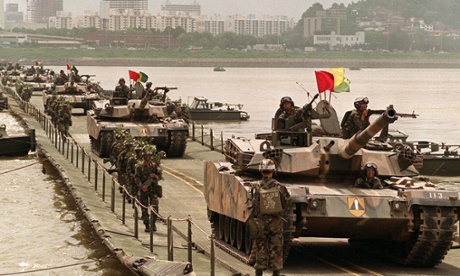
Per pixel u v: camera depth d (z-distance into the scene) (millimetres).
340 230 24219
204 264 23484
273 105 118875
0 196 37469
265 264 20438
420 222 23453
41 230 30625
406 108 113500
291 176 25766
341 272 23438
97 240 28844
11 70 132625
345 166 25359
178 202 34250
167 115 50562
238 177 25047
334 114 27016
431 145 51906
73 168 43562
